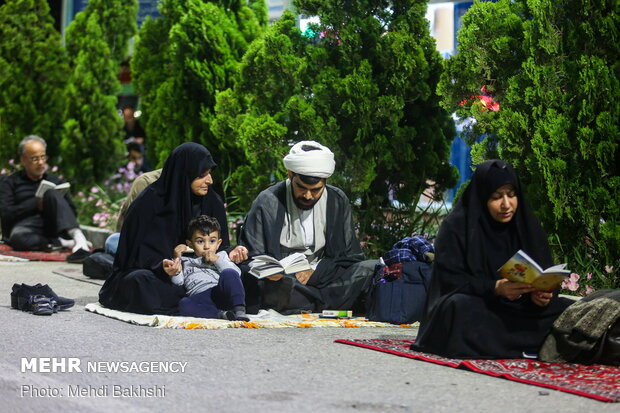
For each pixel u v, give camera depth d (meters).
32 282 13.80
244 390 7.50
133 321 10.45
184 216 11.33
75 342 9.36
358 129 14.09
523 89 12.30
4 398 7.24
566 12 12.23
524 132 12.29
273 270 10.77
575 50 12.19
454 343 8.67
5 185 17.67
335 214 11.78
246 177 15.44
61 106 22.02
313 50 14.48
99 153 21.55
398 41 14.05
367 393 7.43
